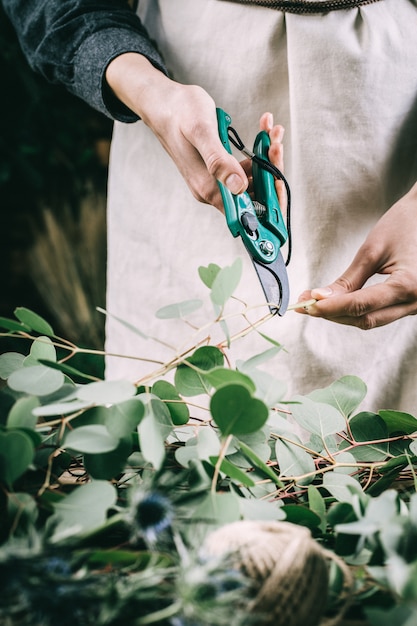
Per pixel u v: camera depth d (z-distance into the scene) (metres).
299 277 1.11
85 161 3.02
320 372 1.10
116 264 1.27
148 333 1.21
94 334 2.78
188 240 1.15
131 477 0.61
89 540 0.51
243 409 0.48
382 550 0.47
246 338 1.13
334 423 0.67
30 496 0.49
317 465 0.68
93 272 2.86
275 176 0.88
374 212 1.09
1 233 3.08
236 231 0.81
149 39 1.09
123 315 1.26
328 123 1.04
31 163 2.99
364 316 0.86
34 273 2.86
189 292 1.17
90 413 0.59
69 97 2.95
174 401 0.63
